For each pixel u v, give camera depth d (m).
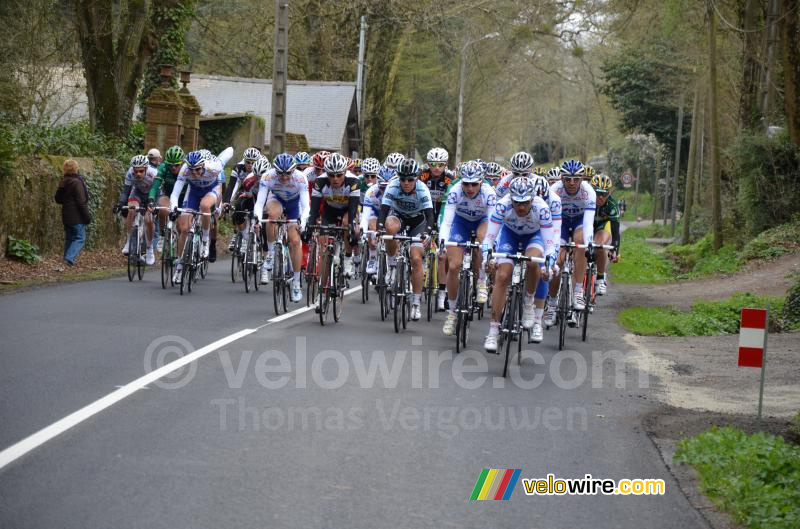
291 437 9.12
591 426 10.31
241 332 15.09
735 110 55.06
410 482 7.99
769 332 20.03
